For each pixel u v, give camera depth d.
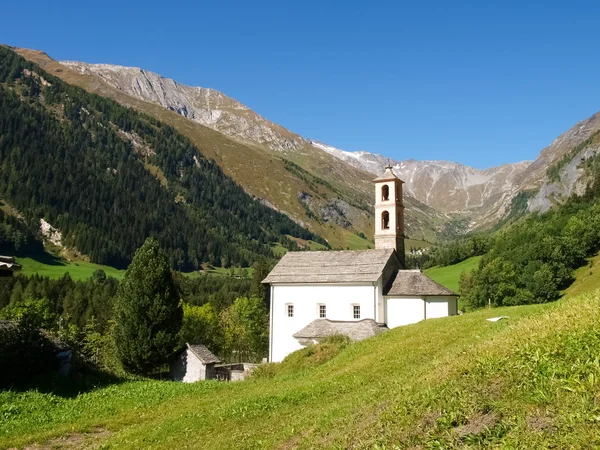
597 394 9.79
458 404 11.67
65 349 37.94
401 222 63.41
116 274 193.75
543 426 9.53
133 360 58.38
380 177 63.41
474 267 160.38
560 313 16.28
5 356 32.62
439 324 35.38
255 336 94.62
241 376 62.84
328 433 14.83
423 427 11.48
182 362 62.66
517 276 103.00
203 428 21.03
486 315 35.50
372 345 34.22
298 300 58.25
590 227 119.81
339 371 29.30
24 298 116.00
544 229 133.50
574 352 11.87
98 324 104.50
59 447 21.58
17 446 21.61
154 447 19.42
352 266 57.88
